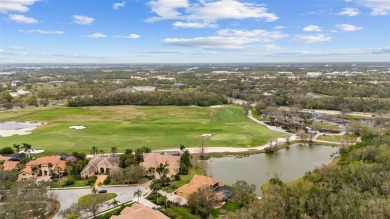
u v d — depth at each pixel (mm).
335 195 70250
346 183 80562
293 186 80188
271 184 90188
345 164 99375
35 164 109125
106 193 91188
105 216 75938
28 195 77375
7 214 70062
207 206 78688
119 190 94125
